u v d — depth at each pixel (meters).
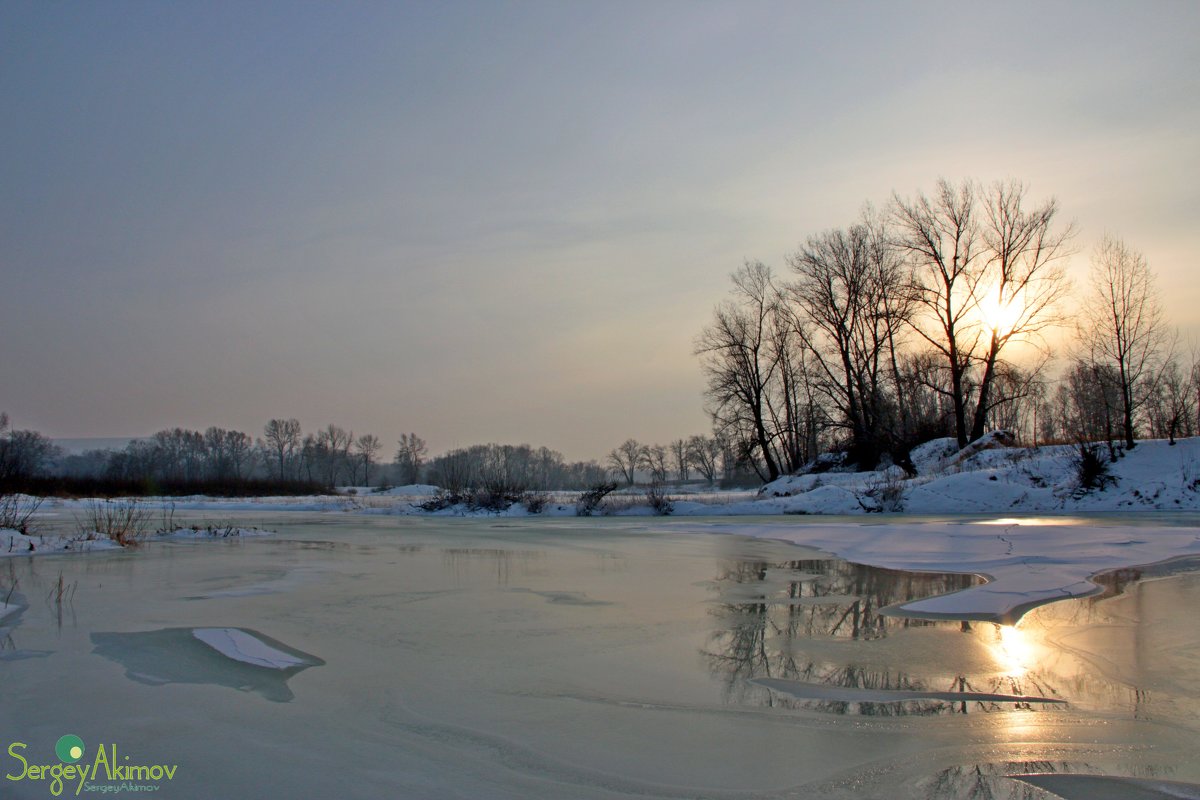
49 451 109.31
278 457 126.44
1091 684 7.58
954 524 20.61
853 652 8.80
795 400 49.28
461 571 15.41
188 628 10.07
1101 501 28.91
